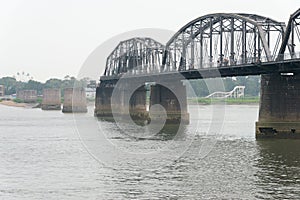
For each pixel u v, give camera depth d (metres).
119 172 44.28
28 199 36.09
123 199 35.72
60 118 128.75
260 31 75.50
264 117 69.25
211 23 89.00
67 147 62.50
